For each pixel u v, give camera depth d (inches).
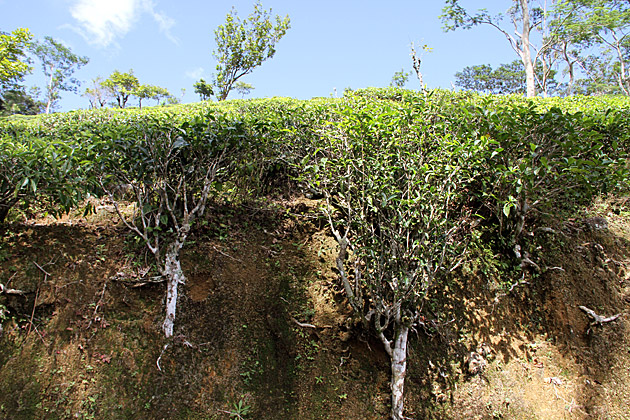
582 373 186.2
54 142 169.9
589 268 210.7
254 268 204.2
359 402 173.2
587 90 1087.0
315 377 177.5
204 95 966.4
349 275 202.2
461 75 1428.4
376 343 183.9
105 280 180.5
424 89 227.5
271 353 181.8
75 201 182.5
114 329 171.3
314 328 188.5
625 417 173.6
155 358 169.0
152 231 194.5
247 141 198.7
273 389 173.5
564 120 189.0
